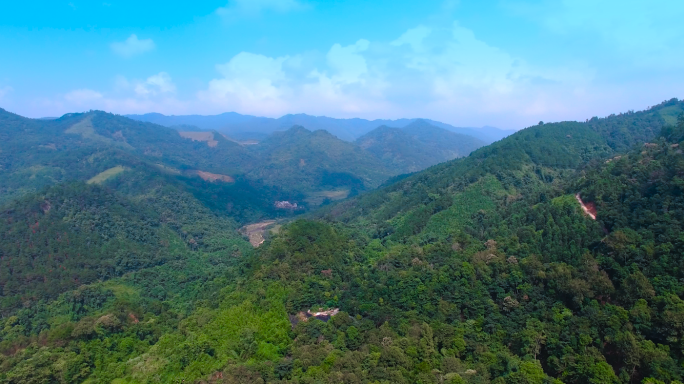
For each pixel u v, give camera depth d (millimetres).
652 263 63562
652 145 103188
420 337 64062
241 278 99688
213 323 77062
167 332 83000
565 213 88125
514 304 68438
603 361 53250
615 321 57250
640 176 85125
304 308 84062
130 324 84625
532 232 86562
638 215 75438
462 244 96125
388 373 55625
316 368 58406
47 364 67000
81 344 73875
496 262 78500
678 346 52375
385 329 66812
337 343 66750
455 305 72562
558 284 67688
